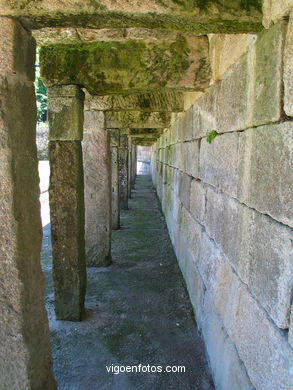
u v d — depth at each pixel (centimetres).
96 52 287
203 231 312
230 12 149
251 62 177
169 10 143
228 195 223
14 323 154
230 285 217
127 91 294
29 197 160
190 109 386
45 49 292
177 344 308
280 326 142
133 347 304
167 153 729
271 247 151
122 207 949
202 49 276
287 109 136
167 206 725
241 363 193
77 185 312
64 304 339
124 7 140
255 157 171
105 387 256
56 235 322
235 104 206
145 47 281
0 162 143
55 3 137
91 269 489
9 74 142
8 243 148
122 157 930
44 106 2173
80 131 312
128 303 386
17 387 161
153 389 254
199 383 260
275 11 141
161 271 484
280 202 141
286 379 135
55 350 297
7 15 139
